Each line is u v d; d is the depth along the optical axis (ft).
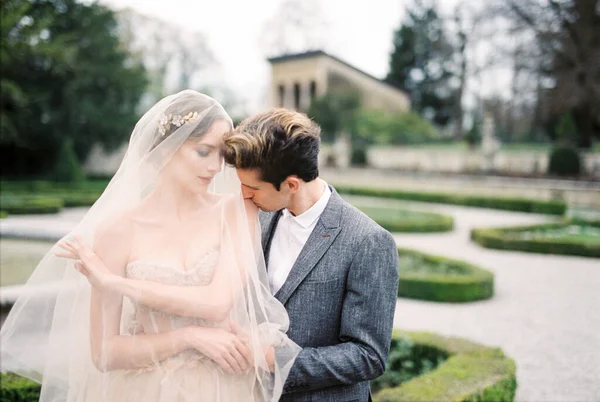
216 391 4.75
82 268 4.63
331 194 5.23
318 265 4.86
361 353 4.57
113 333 4.66
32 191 57.62
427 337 12.82
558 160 68.90
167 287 4.66
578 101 74.33
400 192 63.31
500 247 30.30
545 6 76.89
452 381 9.45
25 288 5.33
